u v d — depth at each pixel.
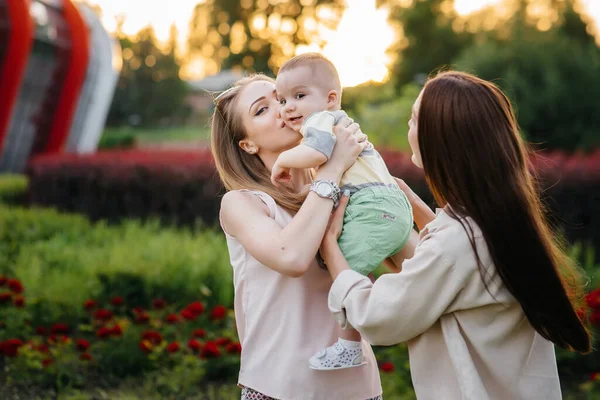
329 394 2.09
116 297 5.26
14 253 7.04
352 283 1.97
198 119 50.44
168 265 5.75
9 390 4.11
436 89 1.94
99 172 9.15
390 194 2.17
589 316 4.42
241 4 43.38
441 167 1.91
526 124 22.89
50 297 5.20
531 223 1.85
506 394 1.92
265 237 2.03
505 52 24.00
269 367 2.09
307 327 2.11
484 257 1.85
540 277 1.83
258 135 2.28
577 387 4.37
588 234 7.28
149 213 8.85
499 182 1.85
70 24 14.12
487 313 1.90
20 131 14.99
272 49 43.50
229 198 2.19
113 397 3.95
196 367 4.28
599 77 23.52
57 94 14.20
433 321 1.88
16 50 11.98
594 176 7.18
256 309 2.15
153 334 4.50
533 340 1.95
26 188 10.80
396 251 2.20
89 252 6.61
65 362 4.26
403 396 4.03
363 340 2.23
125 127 48.66
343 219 2.14
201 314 4.90
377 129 19.84
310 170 2.45
